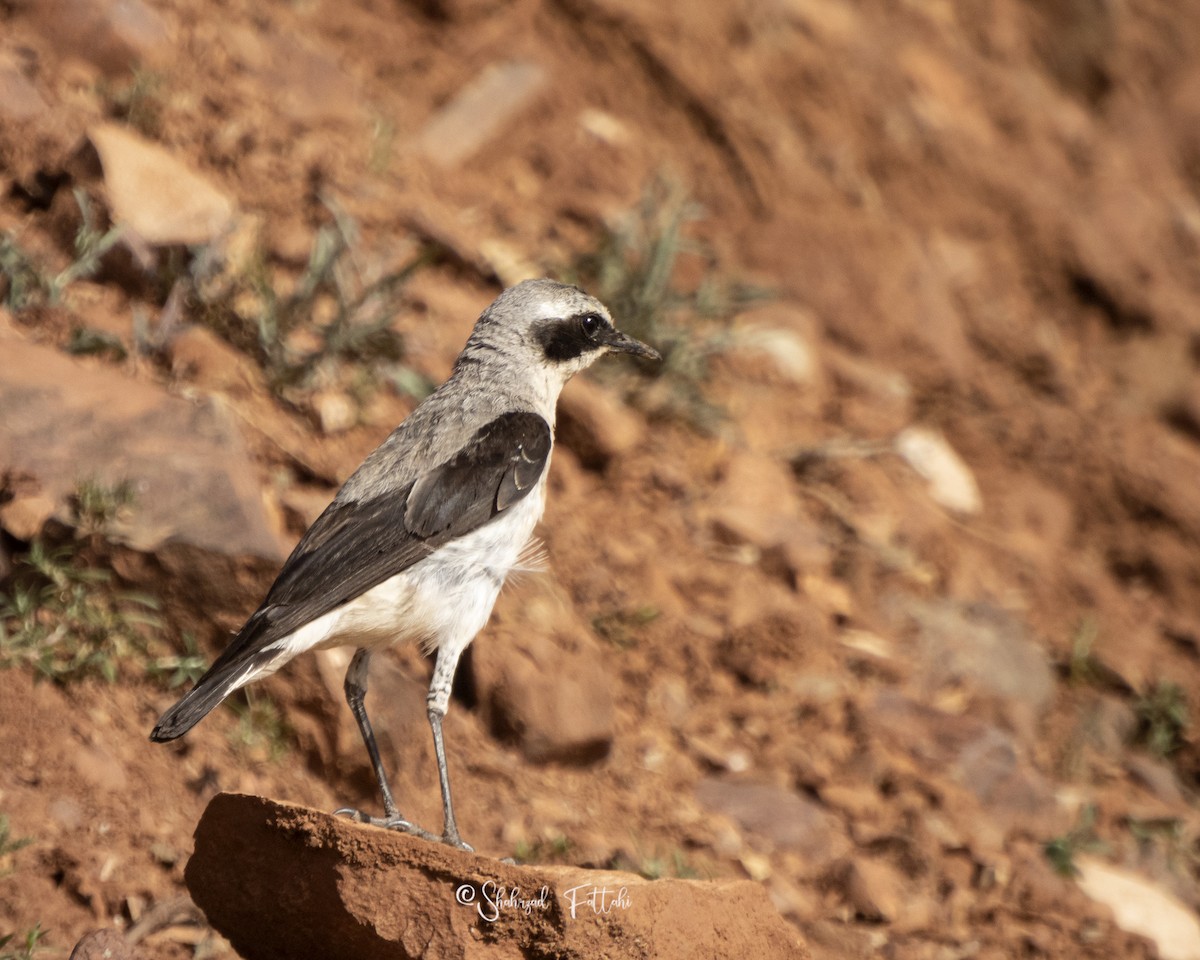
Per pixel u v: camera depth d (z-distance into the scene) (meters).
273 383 13.11
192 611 10.84
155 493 10.94
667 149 18.77
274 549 10.92
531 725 11.57
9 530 10.52
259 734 10.68
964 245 20.39
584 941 7.73
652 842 11.27
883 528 15.55
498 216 16.81
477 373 10.67
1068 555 17.19
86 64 15.26
